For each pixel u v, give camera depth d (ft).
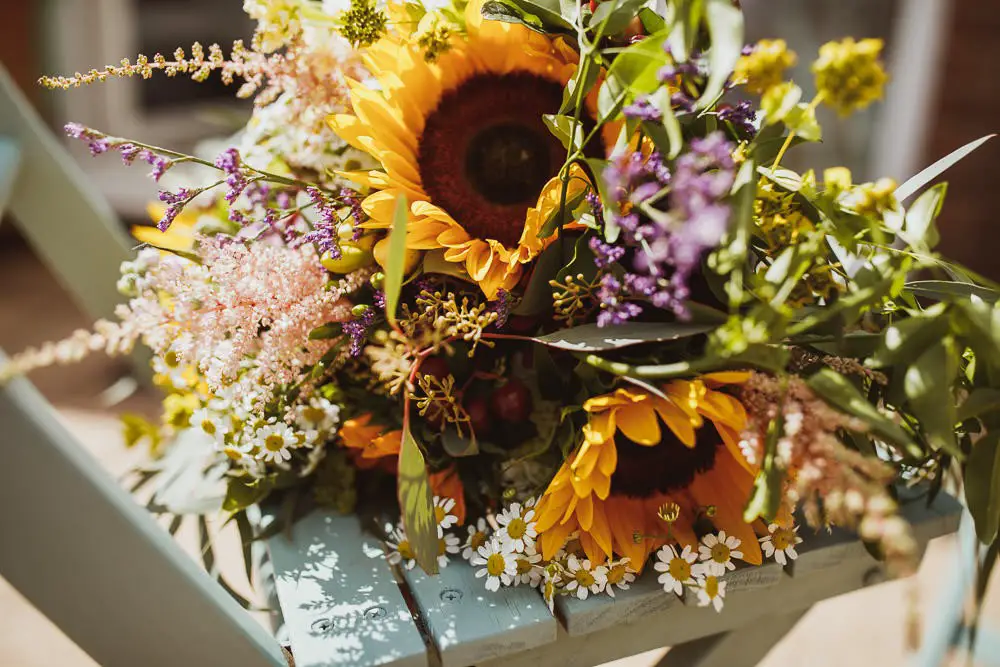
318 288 1.42
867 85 1.11
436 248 1.41
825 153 5.56
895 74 5.36
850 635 3.39
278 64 1.50
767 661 3.26
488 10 1.38
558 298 1.35
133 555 1.15
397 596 1.39
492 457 1.50
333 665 1.26
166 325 1.40
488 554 1.38
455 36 1.46
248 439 1.44
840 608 3.56
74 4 6.22
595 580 1.35
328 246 1.40
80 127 1.37
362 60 1.55
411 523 1.32
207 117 2.08
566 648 1.42
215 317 1.38
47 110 6.43
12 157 1.72
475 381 1.51
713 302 1.32
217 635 1.22
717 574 1.36
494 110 1.51
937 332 1.24
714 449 1.42
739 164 1.29
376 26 1.39
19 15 6.17
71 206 1.89
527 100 1.51
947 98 5.20
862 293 1.22
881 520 1.10
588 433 1.27
